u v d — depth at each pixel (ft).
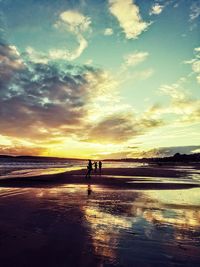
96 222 24.06
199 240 19.24
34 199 36.45
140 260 15.39
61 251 16.67
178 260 15.55
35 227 22.22
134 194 42.75
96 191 46.09
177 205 32.89
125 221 24.52
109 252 16.58
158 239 19.31
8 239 18.98
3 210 28.94
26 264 14.64
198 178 83.35
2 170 130.62
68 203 33.58
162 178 80.53
